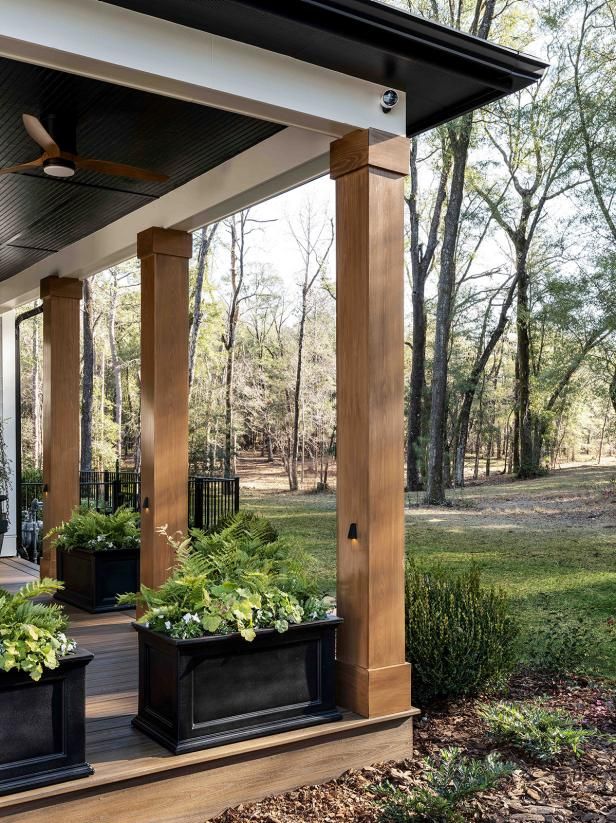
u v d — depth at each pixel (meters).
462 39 3.78
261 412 23.61
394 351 4.16
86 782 3.11
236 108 3.81
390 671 4.02
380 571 4.05
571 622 8.12
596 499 13.03
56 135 4.65
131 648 5.50
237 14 3.42
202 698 3.49
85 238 7.42
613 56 13.52
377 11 3.51
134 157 5.29
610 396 13.13
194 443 23.47
